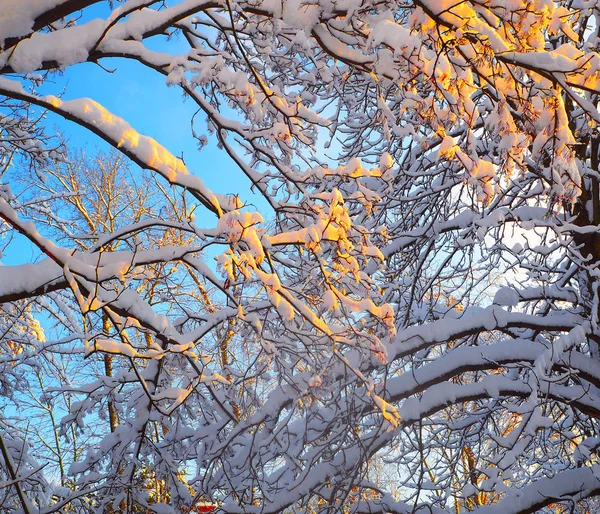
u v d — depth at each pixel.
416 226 9.36
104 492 7.87
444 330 7.80
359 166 5.05
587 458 8.72
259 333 5.22
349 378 7.07
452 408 10.58
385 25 4.20
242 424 7.30
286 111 5.07
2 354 9.52
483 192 4.48
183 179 4.54
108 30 4.28
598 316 7.89
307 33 4.76
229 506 7.52
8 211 4.16
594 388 8.46
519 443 7.62
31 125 7.21
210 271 5.02
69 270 4.29
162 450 7.89
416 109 4.55
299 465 7.72
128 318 4.90
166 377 7.60
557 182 4.38
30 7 3.73
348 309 5.64
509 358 7.76
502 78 4.39
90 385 7.54
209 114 5.26
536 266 8.47
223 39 6.21
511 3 3.87
